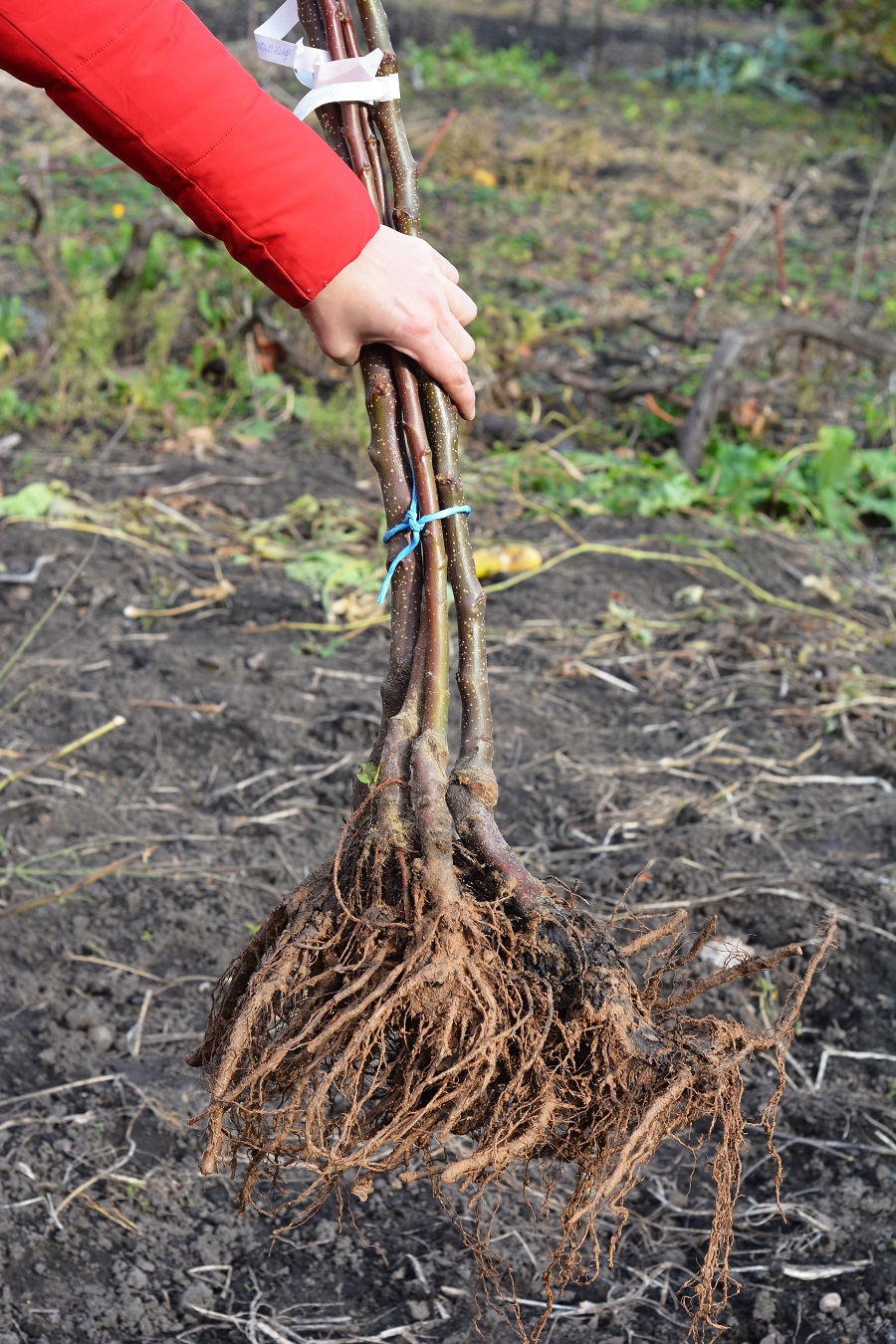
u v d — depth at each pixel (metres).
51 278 5.31
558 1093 1.40
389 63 1.59
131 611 3.71
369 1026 1.33
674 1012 1.54
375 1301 1.87
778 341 5.89
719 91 11.16
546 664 3.65
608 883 2.71
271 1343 1.79
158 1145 2.08
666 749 3.28
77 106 1.29
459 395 1.53
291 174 1.35
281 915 1.51
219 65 1.32
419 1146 1.45
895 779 3.16
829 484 4.68
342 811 2.97
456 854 1.47
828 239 7.83
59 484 4.34
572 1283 1.92
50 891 2.61
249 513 4.41
